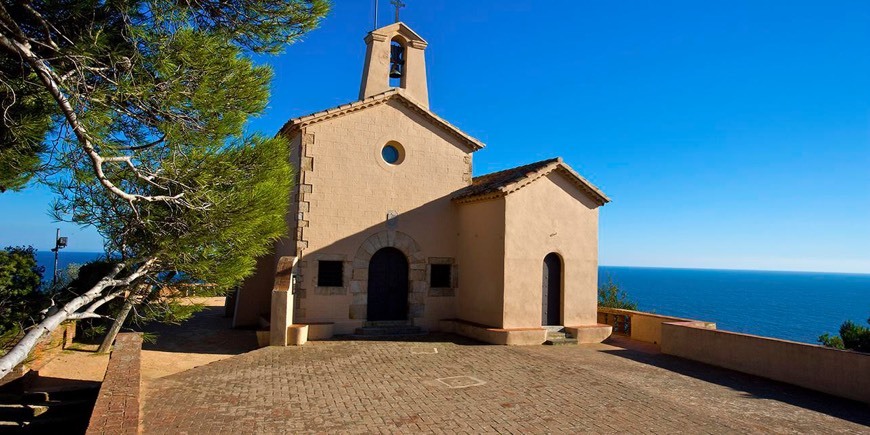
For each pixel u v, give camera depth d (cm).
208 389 927
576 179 1588
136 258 788
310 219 1500
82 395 923
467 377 1040
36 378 986
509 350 1340
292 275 1428
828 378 988
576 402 879
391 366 1130
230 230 806
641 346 1485
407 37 1836
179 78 650
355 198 1562
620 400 897
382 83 1759
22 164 682
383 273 1616
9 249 1109
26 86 642
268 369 1087
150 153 734
